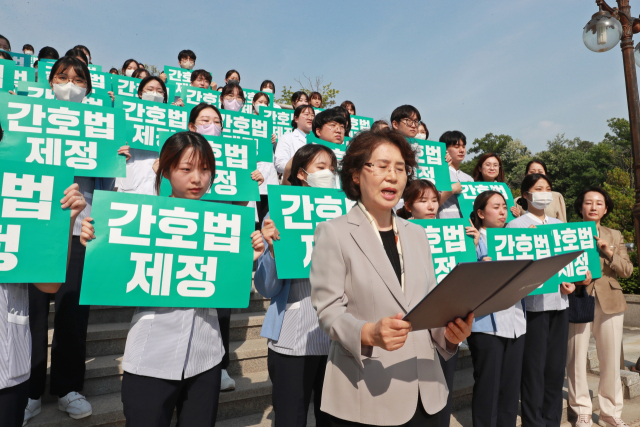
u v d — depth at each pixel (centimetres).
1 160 202
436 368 183
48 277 201
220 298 220
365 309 175
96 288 202
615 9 488
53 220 207
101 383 326
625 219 1495
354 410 169
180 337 203
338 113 451
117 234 211
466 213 478
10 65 484
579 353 429
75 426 281
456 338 171
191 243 221
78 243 305
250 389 349
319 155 304
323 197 286
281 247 261
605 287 435
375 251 180
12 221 199
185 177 226
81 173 312
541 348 370
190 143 225
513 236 370
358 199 199
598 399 454
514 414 344
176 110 459
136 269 210
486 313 173
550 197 410
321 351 247
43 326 292
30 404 280
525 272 151
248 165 385
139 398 191
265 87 979
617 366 436
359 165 186
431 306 141
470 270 132
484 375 335
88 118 322
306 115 567
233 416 344
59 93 358
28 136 305
